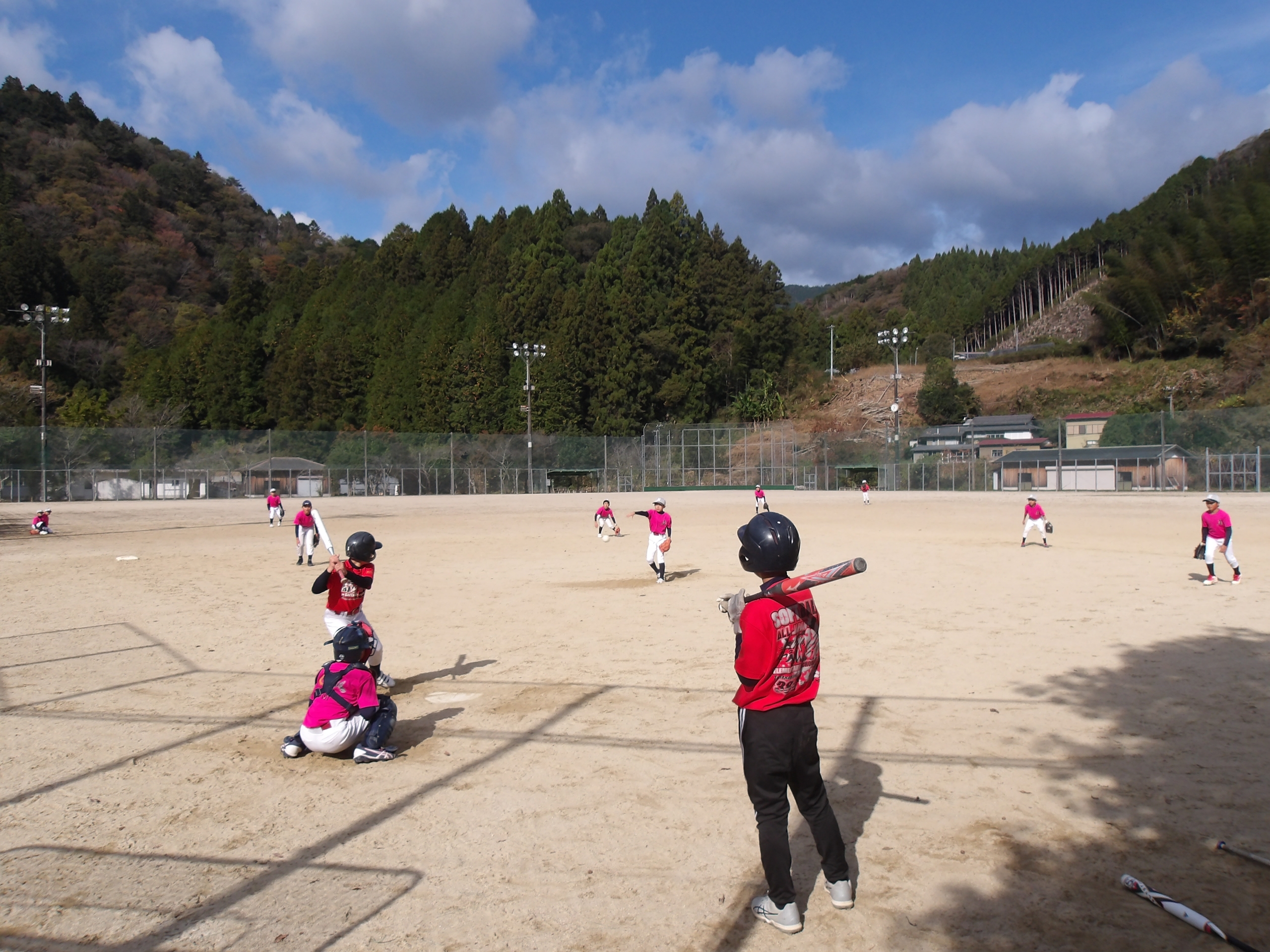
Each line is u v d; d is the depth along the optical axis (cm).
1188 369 8288
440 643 942
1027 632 948
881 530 2561
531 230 10619
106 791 499
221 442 5772
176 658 862
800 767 360
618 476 6756
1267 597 1175
